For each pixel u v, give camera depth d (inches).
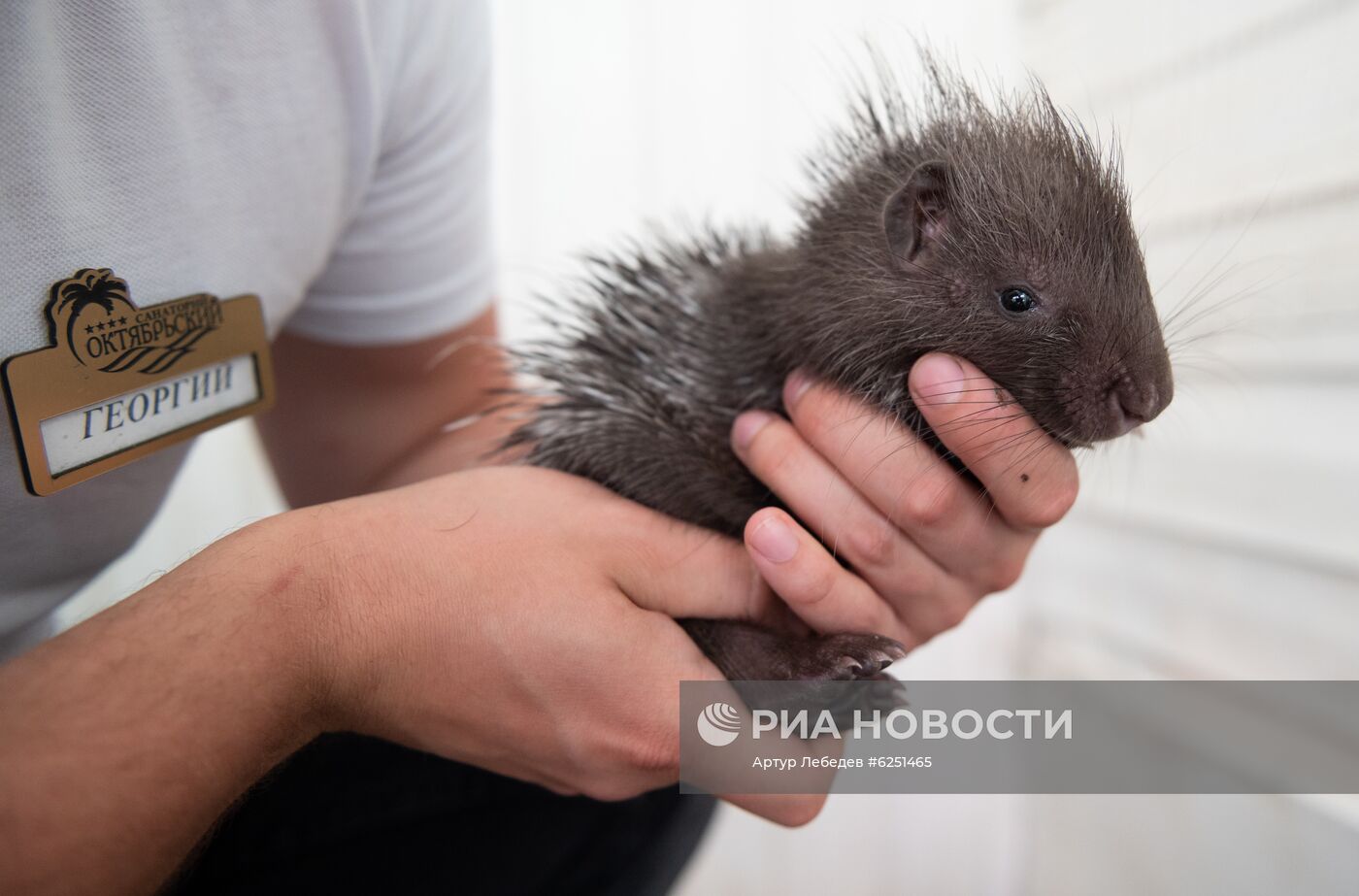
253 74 14.8
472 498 15.2
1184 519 22.0
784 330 16.3
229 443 25.5
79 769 12.4
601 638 14.3
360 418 19.8
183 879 14.1
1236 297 19.9
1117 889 23.4
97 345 14.1
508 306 27.7
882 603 15.4
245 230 15.2
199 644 13.1
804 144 25.0
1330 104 19.1
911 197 15.8
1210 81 20.7
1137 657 23.4
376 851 15.6
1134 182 22.1
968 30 24.4
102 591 23.0
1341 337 19.3
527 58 26.7
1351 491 19.4
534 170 27.3
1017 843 26.1
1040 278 15.4
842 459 15.1
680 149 27.1
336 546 14.1
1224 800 21.3
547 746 14.6
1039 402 15.4
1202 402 21.2
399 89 16.8
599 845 16.0
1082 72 23.2
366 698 14.0
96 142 13.7
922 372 14.8
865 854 26.4
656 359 16.8
